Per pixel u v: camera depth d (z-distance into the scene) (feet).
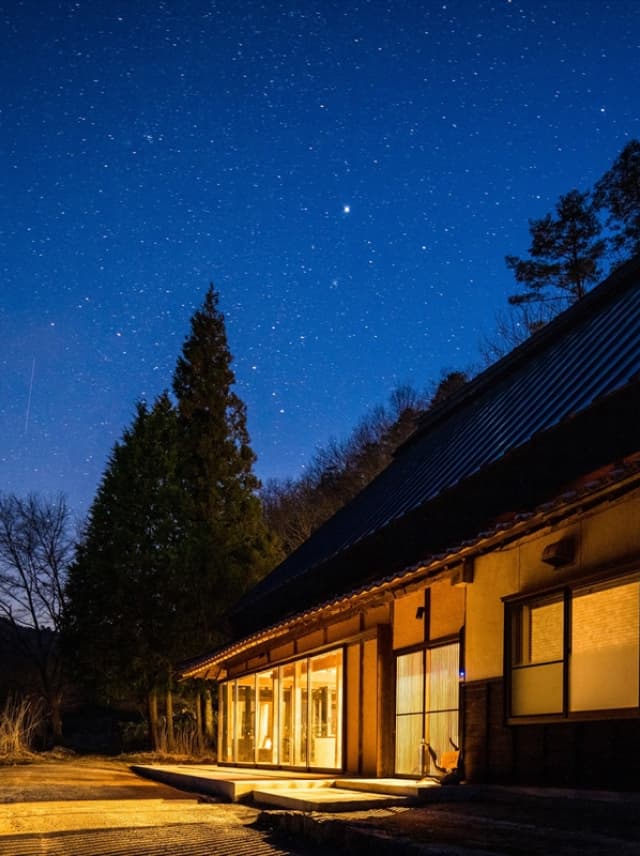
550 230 99.09
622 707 27.43
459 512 41.39
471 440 47.14
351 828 24.49
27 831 28.66
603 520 29.27
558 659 30.89
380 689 44.73
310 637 56.03
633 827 22.67
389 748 44.06
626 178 94.99
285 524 137.18
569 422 33.65
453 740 38.58
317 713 53.57
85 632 90.38
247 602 74.02
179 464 100.17
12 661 111.14
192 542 93.40
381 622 45.96
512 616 33.73
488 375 54.34
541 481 35.45
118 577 90.63
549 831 22.62
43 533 105.29
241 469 103.55
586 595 29.89
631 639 27.35
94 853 23.97
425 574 38.50
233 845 25.70
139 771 61.72
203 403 104.88
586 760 28.84
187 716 97.04
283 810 32.07
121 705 118.83
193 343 107.96
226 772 53.98
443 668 40.04
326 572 56.13
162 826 30.04
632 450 29.91
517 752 32.55
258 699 65.00
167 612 91.15
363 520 55.31
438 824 25.11
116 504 93.50
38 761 74.84
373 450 142.92
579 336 44.70
